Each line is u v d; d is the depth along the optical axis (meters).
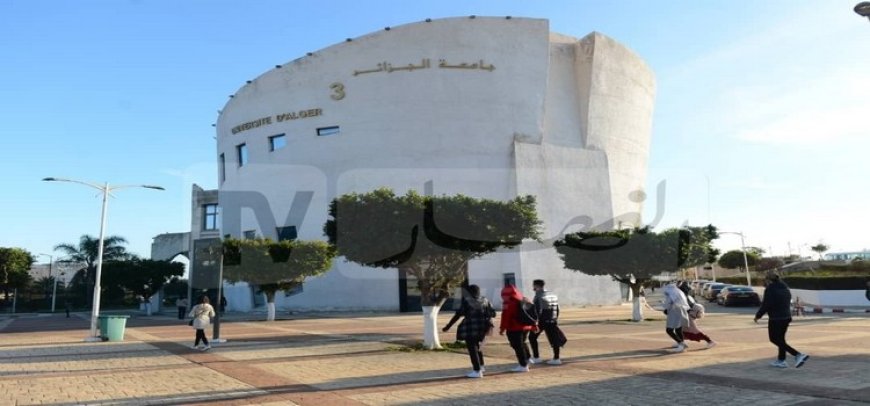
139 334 21.67
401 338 18.11
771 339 10.15
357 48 39.12
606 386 8.70
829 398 7.34
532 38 39.97
